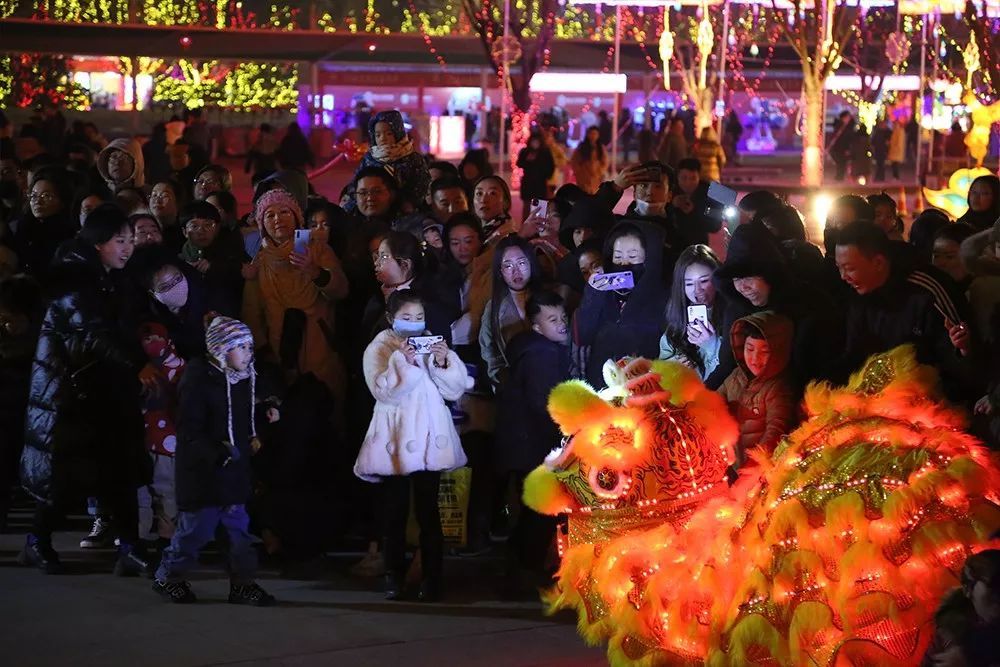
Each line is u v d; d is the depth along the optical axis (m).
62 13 51.19
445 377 8.80
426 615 8.62
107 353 9.09
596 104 63.16
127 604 8.80
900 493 5.80
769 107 66.44
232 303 10.23
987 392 7.63
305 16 55.03
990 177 12.19
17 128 54.09
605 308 9.06
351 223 11.45
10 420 10.34
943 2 37.50
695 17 51.91
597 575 6.63
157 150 29.28
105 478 9.31
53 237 12.20
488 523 10.02
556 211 12.51
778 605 6.00
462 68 52.03
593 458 6.64
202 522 8.65
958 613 5.48
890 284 7.83
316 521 9.68
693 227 13.48
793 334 7.62
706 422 6.80
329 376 10.24
